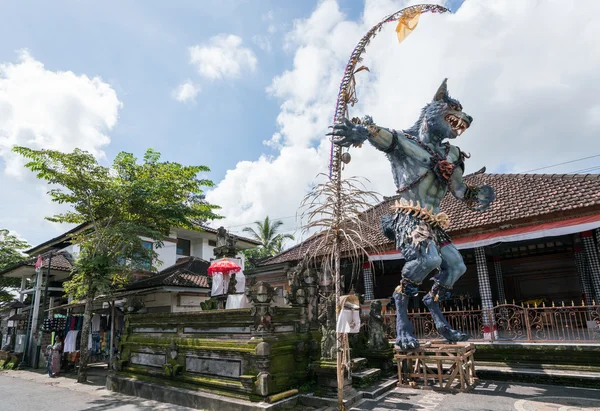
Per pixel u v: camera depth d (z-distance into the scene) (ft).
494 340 31.01
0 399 31.78
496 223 34.30
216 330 25.79
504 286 48.11
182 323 28.45
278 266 49.73
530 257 46.68
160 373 28.55
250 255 106.01
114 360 33.76
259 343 22.04
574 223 30.73
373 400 22.94
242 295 32.22
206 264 57.82
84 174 44.04
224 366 24.07
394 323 36.78
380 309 30.91
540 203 34.68
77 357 46.57
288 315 25.82
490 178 45.68
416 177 25.95
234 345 23.68
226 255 34.63
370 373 26.25
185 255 76.84
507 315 31.37
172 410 24.32
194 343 26.45
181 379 26.66
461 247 35.58
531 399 22.30
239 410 21.57
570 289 43.65
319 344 25.30
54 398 31.19
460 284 51.44
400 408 21.25
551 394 23.38
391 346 30.94
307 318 27.30
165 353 28.94
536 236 32.07
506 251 48.08
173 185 50.26
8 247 93.66
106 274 42.63
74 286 45.70
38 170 42.29
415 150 26.00
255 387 21.63
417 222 25.22
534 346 28.71
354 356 29.58
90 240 45.09
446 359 25.08
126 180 48.98
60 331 50.80
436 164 25.62
